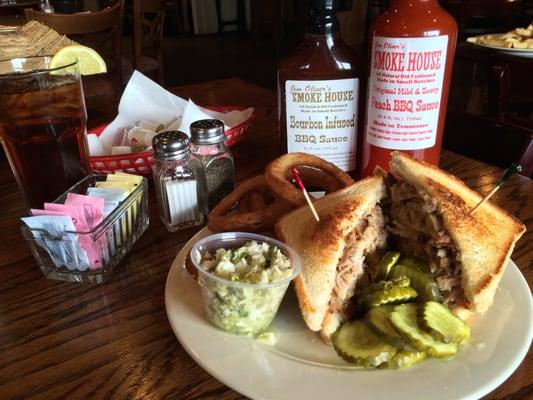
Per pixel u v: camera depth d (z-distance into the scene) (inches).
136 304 34.4
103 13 108.0
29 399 26.6
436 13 40.6
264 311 30.3
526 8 200.4
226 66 244.8
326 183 44.0
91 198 36.3
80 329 32.1
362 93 46.9
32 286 36.8
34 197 44.4
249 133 66.9
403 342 28.4
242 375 26.6
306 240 34.8
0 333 31.9
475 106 152.2
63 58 49.0
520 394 26.5
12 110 39.5
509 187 49.5
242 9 356.5
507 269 35.2
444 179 36.4
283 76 46.4
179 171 43.1
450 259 33.3
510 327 30.0
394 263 35.1
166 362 29.2
